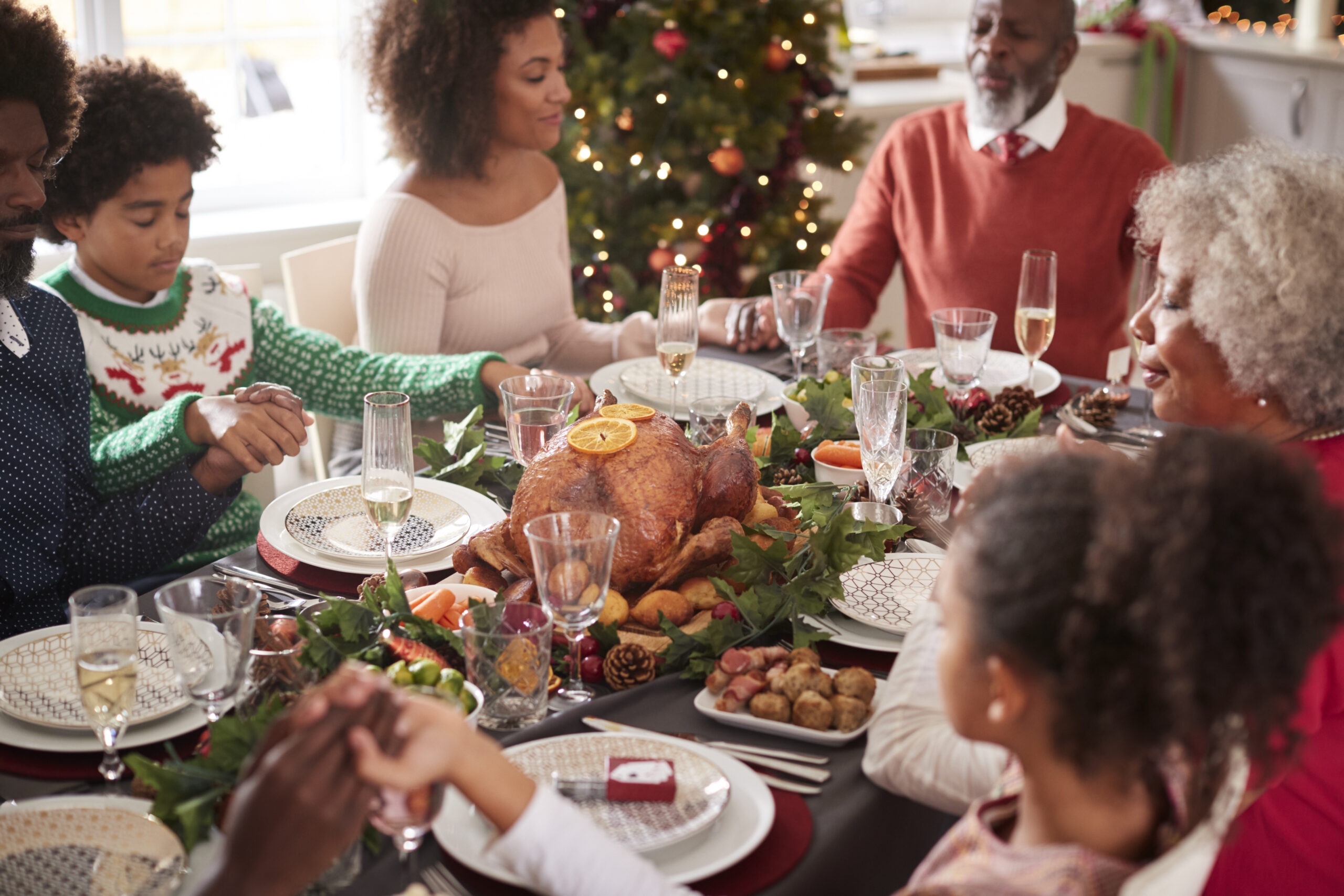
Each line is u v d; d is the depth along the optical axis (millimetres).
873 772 1027
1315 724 1102
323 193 3873
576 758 1025
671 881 869
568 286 2816
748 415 1579
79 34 3307
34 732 1108
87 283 2016
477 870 881
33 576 1648
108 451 1808
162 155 1918
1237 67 5012
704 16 3236
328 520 1588
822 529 1355
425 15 2365
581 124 3268
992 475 750
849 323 2928
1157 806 723
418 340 2512
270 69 3686
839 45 3711
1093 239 2760
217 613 1057
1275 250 1192
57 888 849
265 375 2279
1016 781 843
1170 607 615
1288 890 1210
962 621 718
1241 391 1287
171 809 911
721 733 1114
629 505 1313
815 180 4227
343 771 703
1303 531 634
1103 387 2172
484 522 1576
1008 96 2691
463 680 1094
